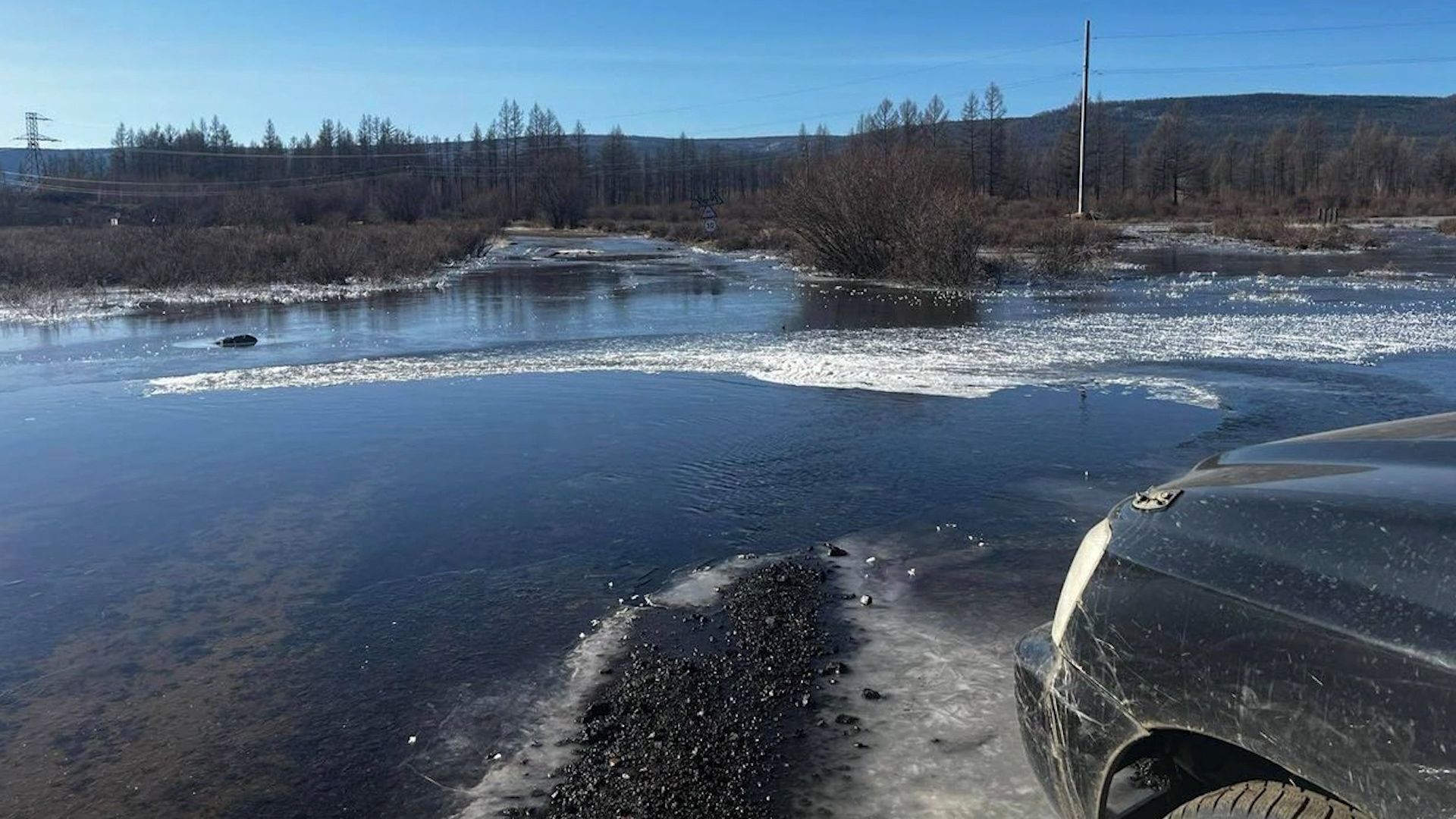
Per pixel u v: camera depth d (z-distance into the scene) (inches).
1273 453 101.8
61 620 199.9
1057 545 225.5
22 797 139.2
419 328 699.4
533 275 1268.5
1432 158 4281.5
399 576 218.2
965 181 1242.6
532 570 219.8
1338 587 73.9
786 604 195.3
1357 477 84.4
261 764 145.8
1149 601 85.5
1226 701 78.1
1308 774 72.9
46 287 1021.2
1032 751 98.8
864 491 271.6
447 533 245.9
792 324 673.0
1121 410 365.7
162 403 424.8
